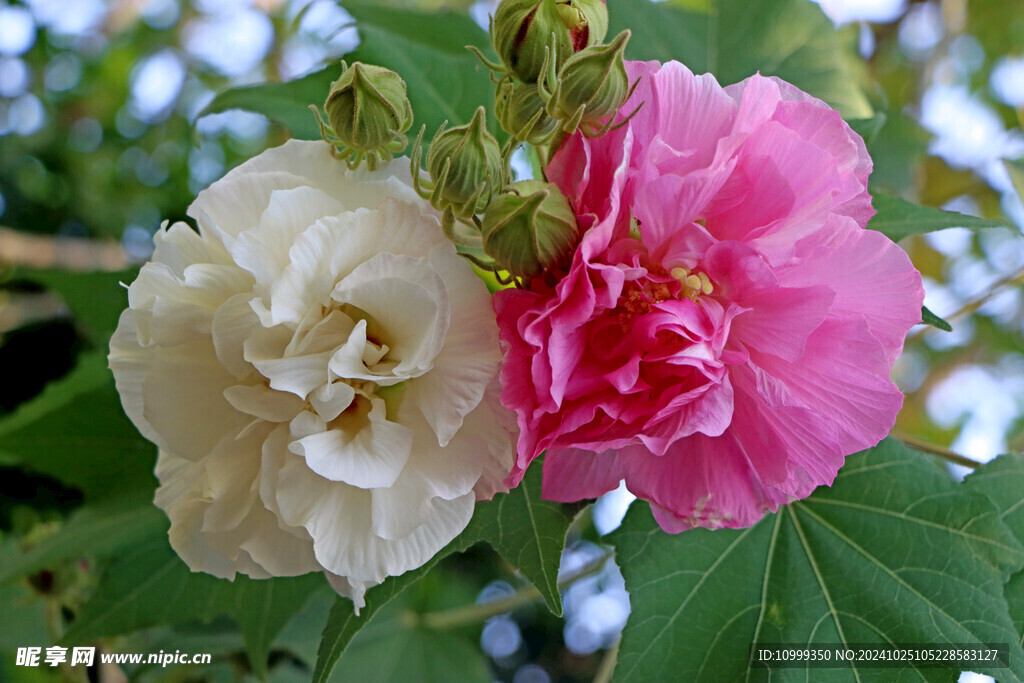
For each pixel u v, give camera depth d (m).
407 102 0.55
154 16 1.44
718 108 0.53
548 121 0.54
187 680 0.78
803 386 0.54
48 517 0.80
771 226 0.53
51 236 1.30
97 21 1.40
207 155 1.29
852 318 0.53
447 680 0.79
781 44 0.70
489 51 0.67
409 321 0.53
